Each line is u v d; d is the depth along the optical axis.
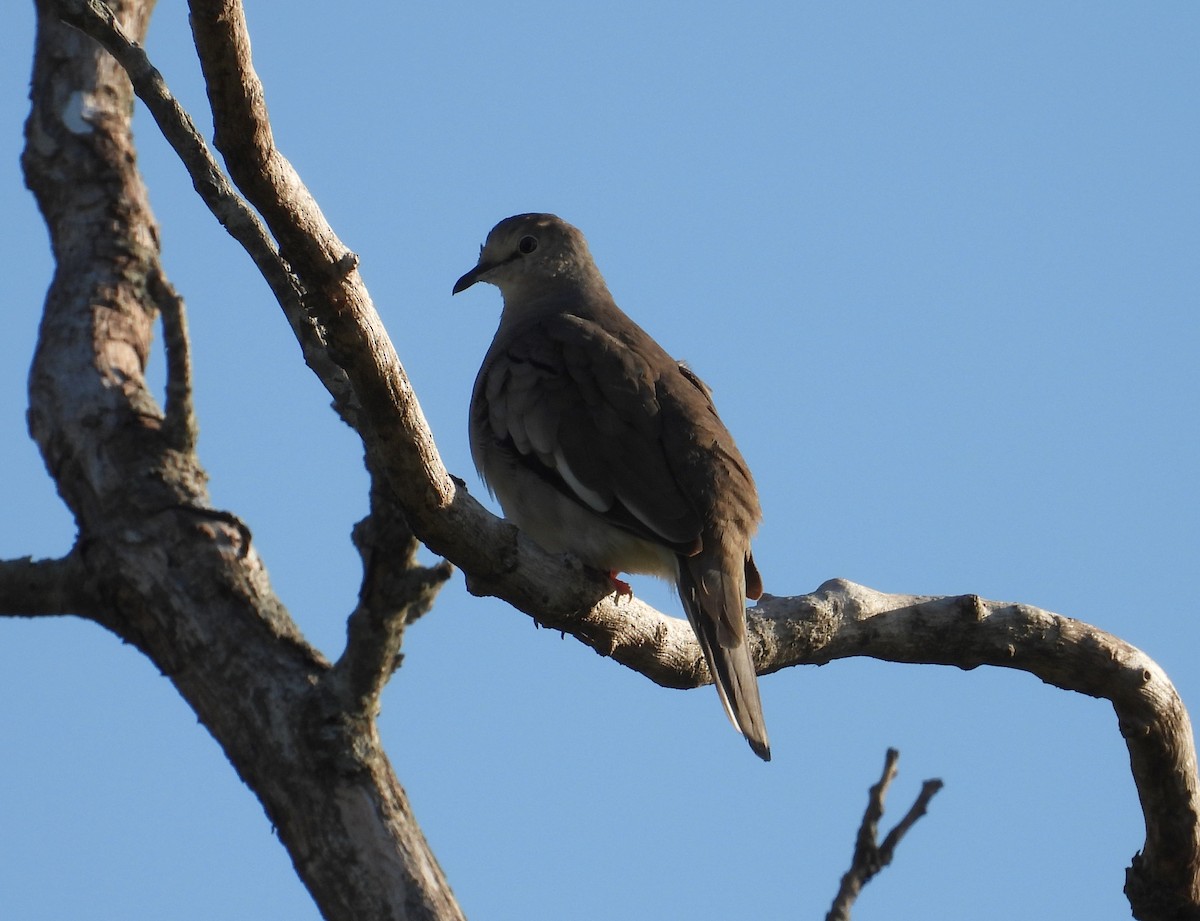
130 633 12.38
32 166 15.01
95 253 14.45
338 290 7.60
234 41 6.66
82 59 15.27
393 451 8.51
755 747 10.45
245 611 12.11
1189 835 12.20
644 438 11.59
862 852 9.68
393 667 11.46
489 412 12.20
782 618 11.53
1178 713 12.05
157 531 12.41
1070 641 11.94
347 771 11.40
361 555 10.90
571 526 11.59
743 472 11.80
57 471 13.09
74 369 13.59
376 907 11.12
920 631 11.87
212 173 7.72
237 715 11.70
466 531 9.22
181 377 12.75
